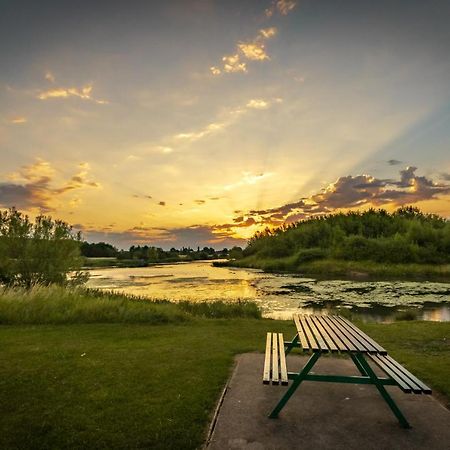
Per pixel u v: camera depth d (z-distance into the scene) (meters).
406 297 24.33
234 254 111.12
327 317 6.17
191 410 4.54
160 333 9.61
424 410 4.53
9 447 3.81
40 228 18.20
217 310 14.54
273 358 4.63
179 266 83.25
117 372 6.09
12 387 5.43
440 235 60.69
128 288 31.53
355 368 6.30
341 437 3.85
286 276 44.09
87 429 4.14
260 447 3.65
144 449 3.73
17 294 12.70
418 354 7.41
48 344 8.23
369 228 82.38
